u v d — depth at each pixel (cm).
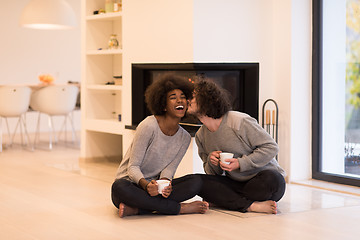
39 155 691
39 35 989
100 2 638
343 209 400
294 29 505
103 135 651
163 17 516
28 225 354
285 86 512
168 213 373
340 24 493
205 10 489
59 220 366
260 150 369
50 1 759
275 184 374
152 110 366
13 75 966
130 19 559
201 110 365
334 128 504
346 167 495
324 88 511
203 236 326
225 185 388
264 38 518
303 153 517
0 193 456
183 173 500
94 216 376
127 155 379
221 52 497
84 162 638
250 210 384
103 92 646
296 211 391
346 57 489
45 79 816
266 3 516
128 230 340
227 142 374
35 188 478
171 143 372
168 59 513
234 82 509
